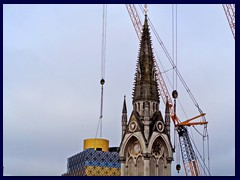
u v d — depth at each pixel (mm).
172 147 191000
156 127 188500
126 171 187500
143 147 183750
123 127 195750
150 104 194875
